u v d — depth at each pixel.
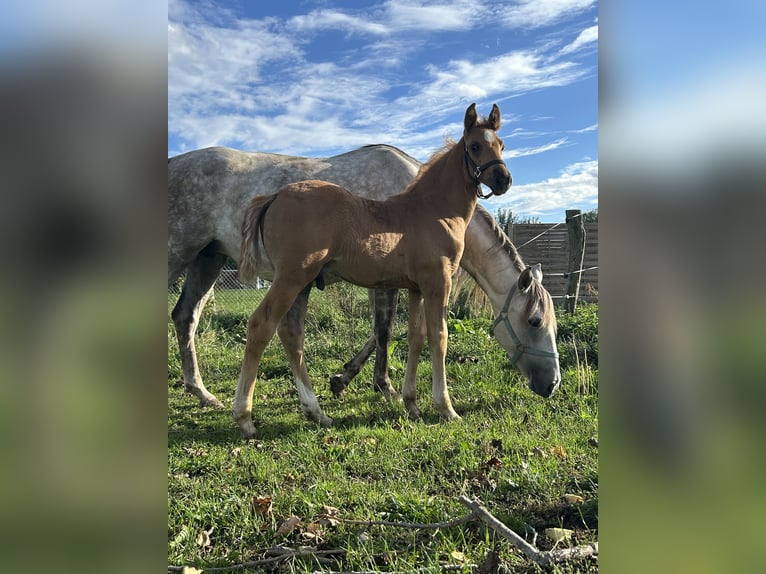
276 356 6.06
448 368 5.07
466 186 3.89
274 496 2.52
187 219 4.59
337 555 2.03
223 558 2.01
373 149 4.83
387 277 3.71
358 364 4.72
